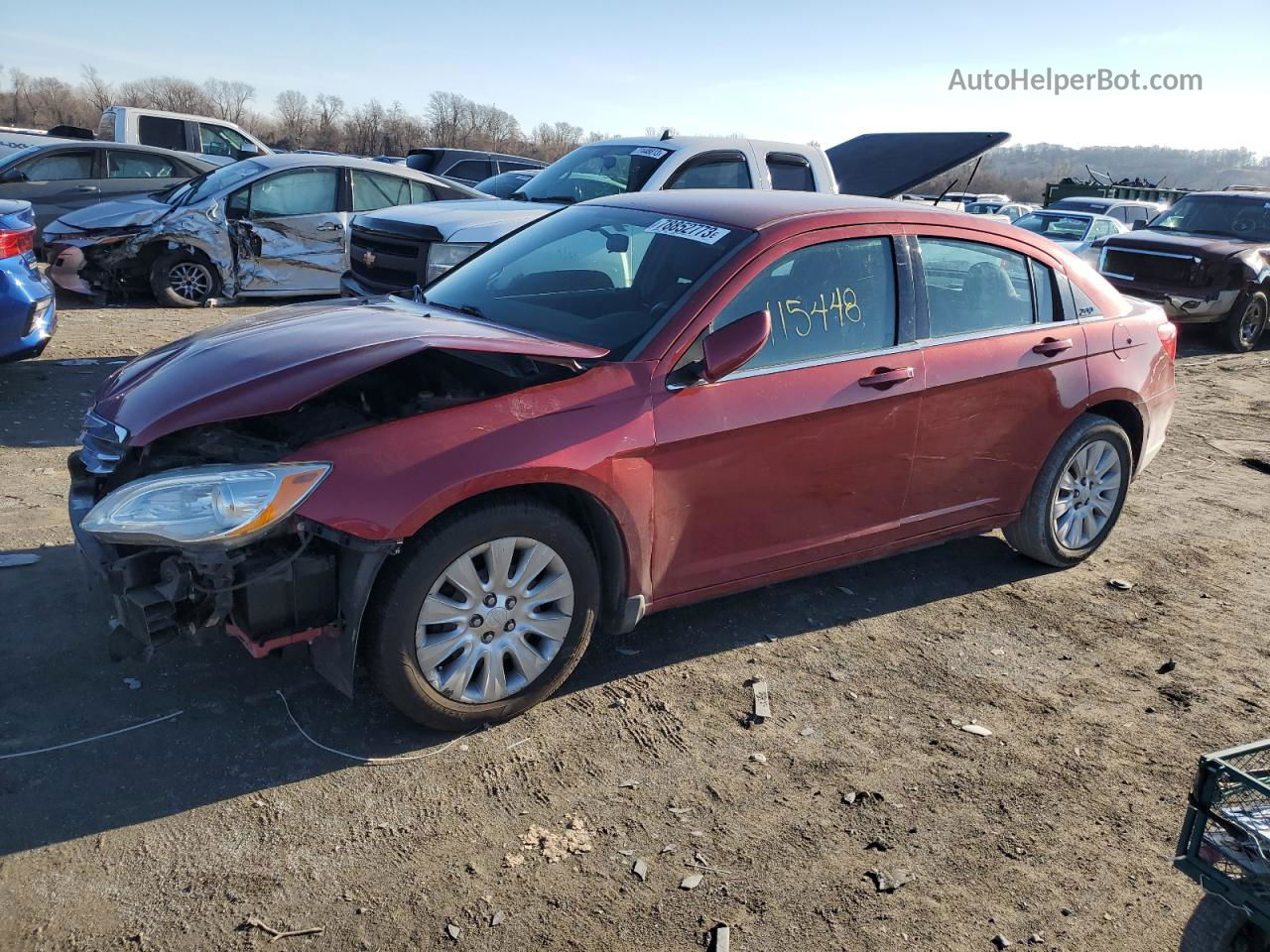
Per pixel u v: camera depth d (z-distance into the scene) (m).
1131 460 5.20
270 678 3.62
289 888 2.68
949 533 4.58
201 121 18.05
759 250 3.84
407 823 2.96
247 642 3.05
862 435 4.03
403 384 3.75
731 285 3.74
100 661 3.63
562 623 3.49
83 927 2.50
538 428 3.28
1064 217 18.83
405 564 3.09
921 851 3.01
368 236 8.19
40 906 2.55
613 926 2.63
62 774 3.03
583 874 2.81
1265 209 13.59
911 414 4.16
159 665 3.64
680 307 3.67
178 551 3.01
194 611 2.99
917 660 4.18
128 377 3.60
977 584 5.00
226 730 3.32
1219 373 11.24
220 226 10.95
